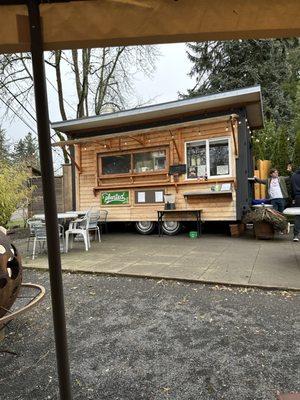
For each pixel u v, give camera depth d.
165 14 1.68
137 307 3.81
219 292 4.22
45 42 1.75
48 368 2.64
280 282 4.38
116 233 10.65
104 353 2.80
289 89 24.22
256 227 8.29
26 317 3.68
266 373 2.42
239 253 6.49
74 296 4.29
